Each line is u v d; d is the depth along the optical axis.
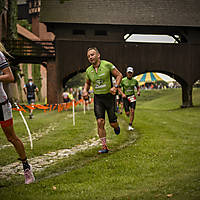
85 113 15.30
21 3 62.81
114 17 22.70
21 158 3.48
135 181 3.15
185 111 17.14
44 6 22.61
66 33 22.17
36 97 47.69
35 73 48.16
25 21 54.50
